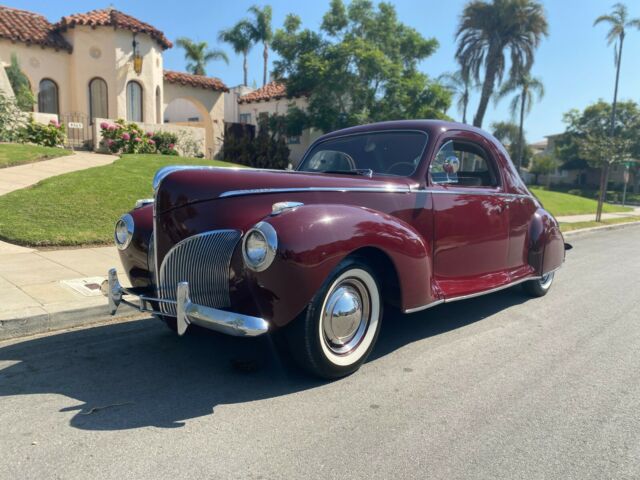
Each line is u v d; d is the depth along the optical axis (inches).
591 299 240.8
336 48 780.0
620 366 153.6
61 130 601.9
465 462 99.6
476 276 184.9
